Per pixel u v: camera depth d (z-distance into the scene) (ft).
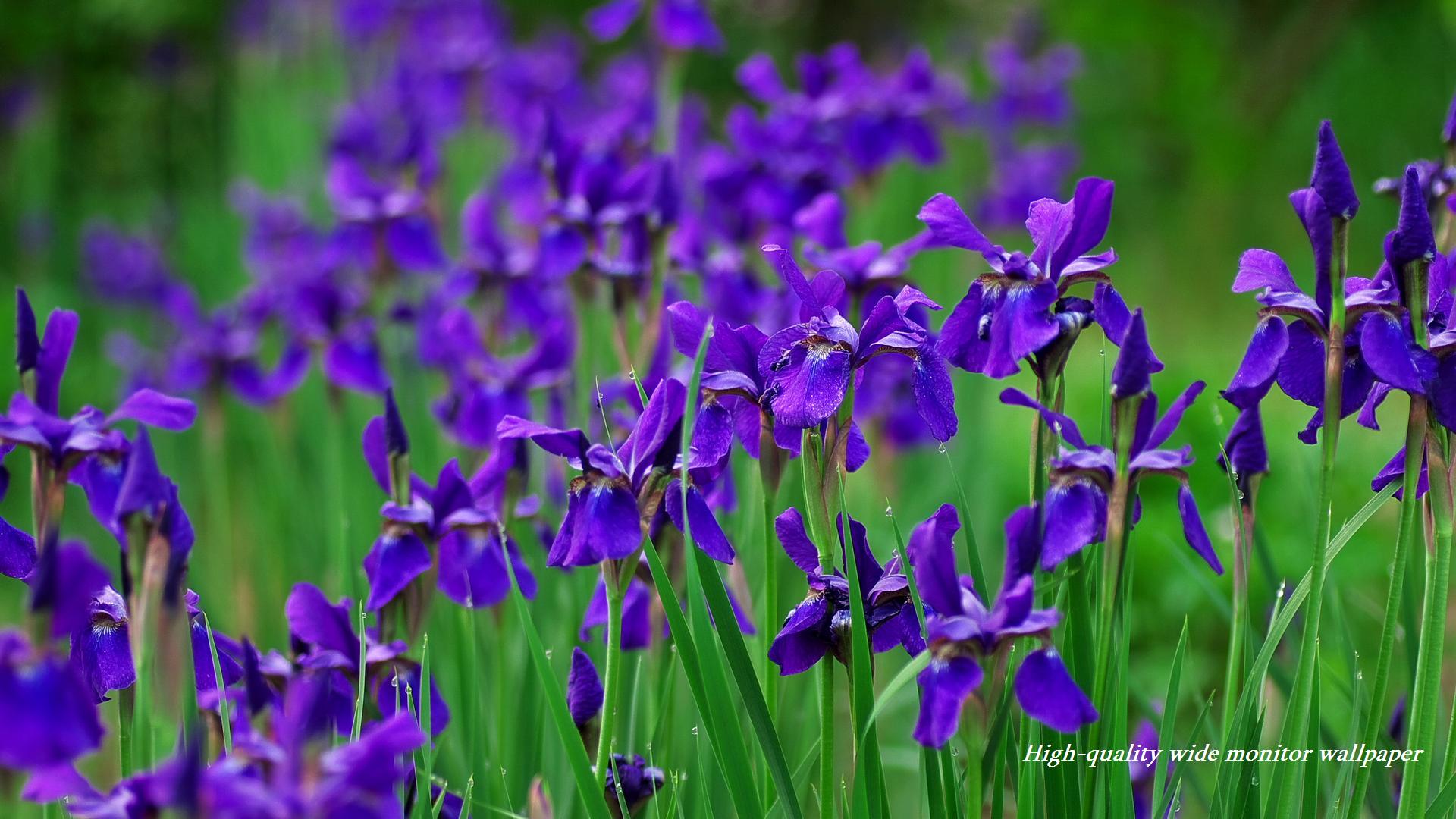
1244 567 14.46
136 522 11.73
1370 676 29.53
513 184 39.78
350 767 9.30
